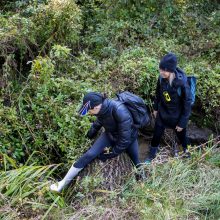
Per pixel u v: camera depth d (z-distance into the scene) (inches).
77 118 175.5
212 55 218.8
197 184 156.6
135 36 221.3
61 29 201.5
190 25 235.1
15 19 191.8
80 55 207.8
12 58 189.5
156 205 143.6
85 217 140.9
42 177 160.7
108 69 202.4
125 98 147.5
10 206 141.1
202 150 183.2
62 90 185.2
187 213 144.1
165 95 159.5
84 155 152.8
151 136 202.2
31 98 185.2
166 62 149.6
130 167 165.3
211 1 257.6
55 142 177.5
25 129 179.3
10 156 173.0
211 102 198.7
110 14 231.3
